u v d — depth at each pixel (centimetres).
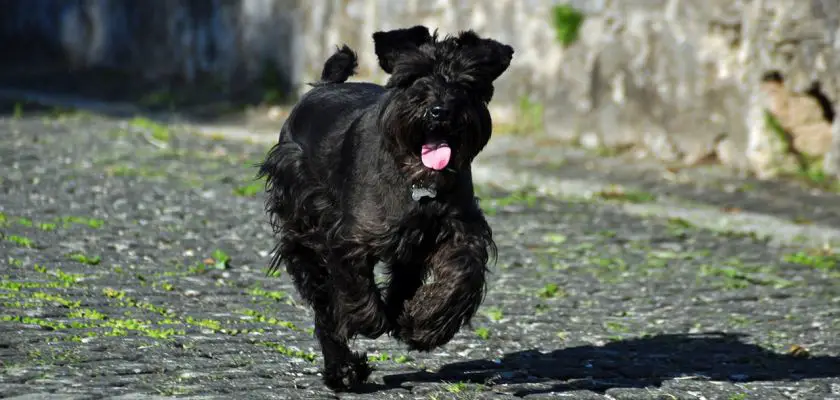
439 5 2673
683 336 1018
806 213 1723
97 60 3897
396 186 736
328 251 785
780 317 1102
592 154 2272
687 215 1691
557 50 2458
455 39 755
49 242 1191
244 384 765
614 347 966
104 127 2245
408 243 743
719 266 1330
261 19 3184
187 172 1742
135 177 1650
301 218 839
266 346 883
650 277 1262
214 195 1557
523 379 845
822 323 1080
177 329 902
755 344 995
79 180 1575
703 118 2158
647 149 2261
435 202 734
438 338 729
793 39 1988
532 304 1112
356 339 941
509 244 1400
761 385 855
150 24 3644
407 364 873
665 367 905
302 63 3052
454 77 736
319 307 813
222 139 2281
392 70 759
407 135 723
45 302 940
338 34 2933
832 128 2005
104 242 1223
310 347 891
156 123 2589
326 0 2966
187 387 740
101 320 907
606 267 1302
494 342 961
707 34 2145
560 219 1595
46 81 3609
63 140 1981
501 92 2619
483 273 735
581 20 2394
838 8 1917
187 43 3475
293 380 791
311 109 869
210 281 1105
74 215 1350
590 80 2373
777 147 2025
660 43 2230
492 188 1838
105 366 773
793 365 926
